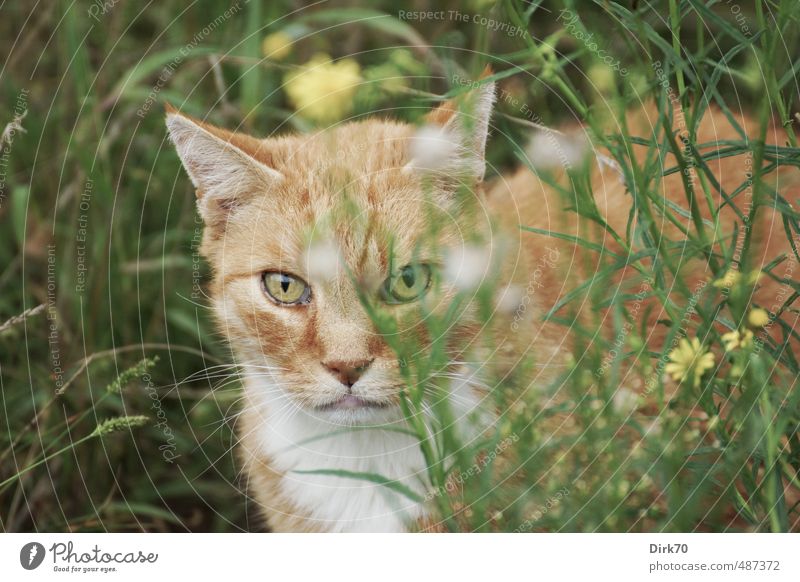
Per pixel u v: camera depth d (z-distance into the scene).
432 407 2.96
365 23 4.71
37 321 4.19
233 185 3.21
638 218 2.88
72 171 4.46
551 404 3.05
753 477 2.72
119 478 4.00
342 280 2.99
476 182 3.10
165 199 4.61
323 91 3.52
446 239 3.05
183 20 4.90
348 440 3.25
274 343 3.14
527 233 3.36
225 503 4.04
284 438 3.34
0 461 3.86
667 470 2.75
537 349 3.15
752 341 2.69
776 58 2.93
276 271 3.13
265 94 4.68
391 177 3.13
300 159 3.29
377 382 3.01
